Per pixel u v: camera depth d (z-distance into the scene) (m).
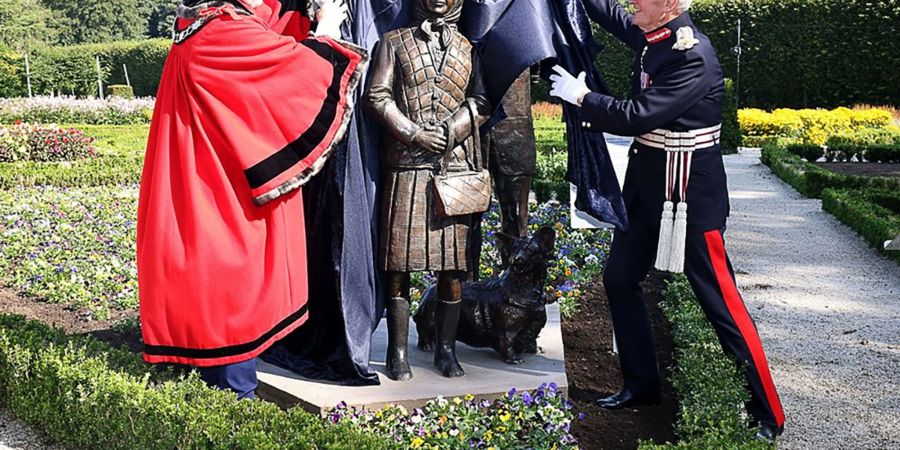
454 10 4.29
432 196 4.27
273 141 3.96
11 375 4.60
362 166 4.33
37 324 5.08
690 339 5.30
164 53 39.84
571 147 4.53
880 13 26.23
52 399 4.32
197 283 3.92
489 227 8.55
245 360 4.02
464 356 4.84
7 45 44.78
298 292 4.16
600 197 4.46
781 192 13.99
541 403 4.21
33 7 53.53
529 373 4.52
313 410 4.17
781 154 16.83
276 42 3.94
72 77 38.84
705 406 4.12
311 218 4.50
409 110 4.24
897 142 19.30
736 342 4.20
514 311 4.61
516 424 4.02
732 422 3.97
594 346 5.61
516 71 4.25
